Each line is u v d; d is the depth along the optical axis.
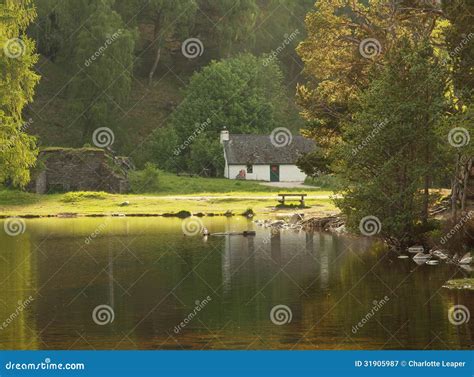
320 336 21.47
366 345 20.53
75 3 128.25
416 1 49.91
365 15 56.41
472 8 38.81
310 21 57.53
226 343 21.02
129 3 144.38
